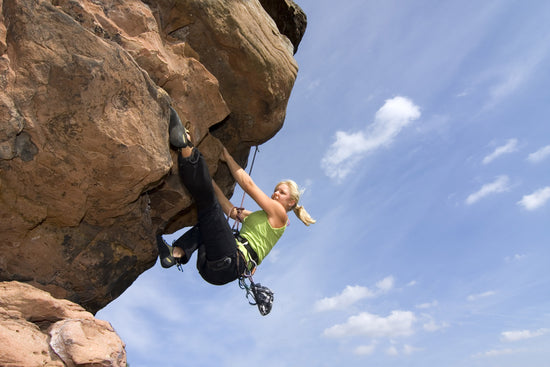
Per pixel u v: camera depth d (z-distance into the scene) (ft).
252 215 13.76
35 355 8.46
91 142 9.89
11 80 8.97
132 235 12.58
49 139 9.59
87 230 11.62
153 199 13.73
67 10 10.41
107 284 12.53
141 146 10.43
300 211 14.49
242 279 12.85
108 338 9.70
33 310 9.34
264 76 13.85
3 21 9.04
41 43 9.20
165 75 11.88
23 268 10.85
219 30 12.74
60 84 9.38
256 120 15.20
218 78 13.76
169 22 12.56
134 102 10.44
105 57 9.86
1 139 8.92
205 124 13.46
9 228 10.23
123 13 11.57
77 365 8.73
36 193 10.10
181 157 11.84
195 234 13.69
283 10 18.25
